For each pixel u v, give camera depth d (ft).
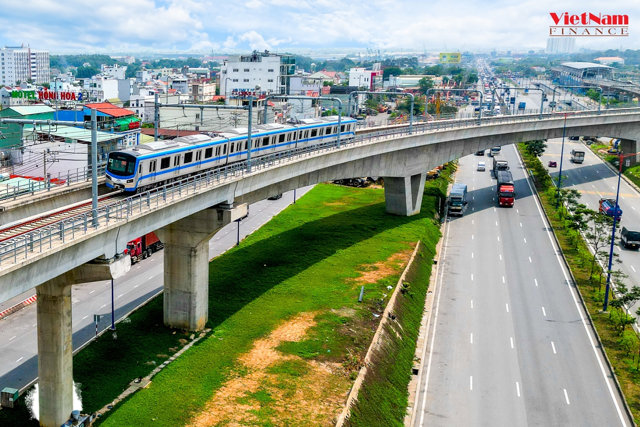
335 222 367.86
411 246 324.19
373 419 176.96
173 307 221.25
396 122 551.18
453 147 416.46
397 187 382.63
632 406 191.01
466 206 434.30
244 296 252.21
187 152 234.38
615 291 278.05
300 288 262.47
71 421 163.84
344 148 309.01
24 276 136.05
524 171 550.36
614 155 588.09
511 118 472.85
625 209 419.54
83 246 153.99
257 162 249.14
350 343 215.31
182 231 216.54
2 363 199.82
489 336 236.63
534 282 292.40
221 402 176.86
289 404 177.68
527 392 198.80
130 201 173.58
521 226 384.88
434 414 186.19
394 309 243.81
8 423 166.09
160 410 170.81
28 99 569.64
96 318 209.56
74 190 208.85
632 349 224.94
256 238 332.19
